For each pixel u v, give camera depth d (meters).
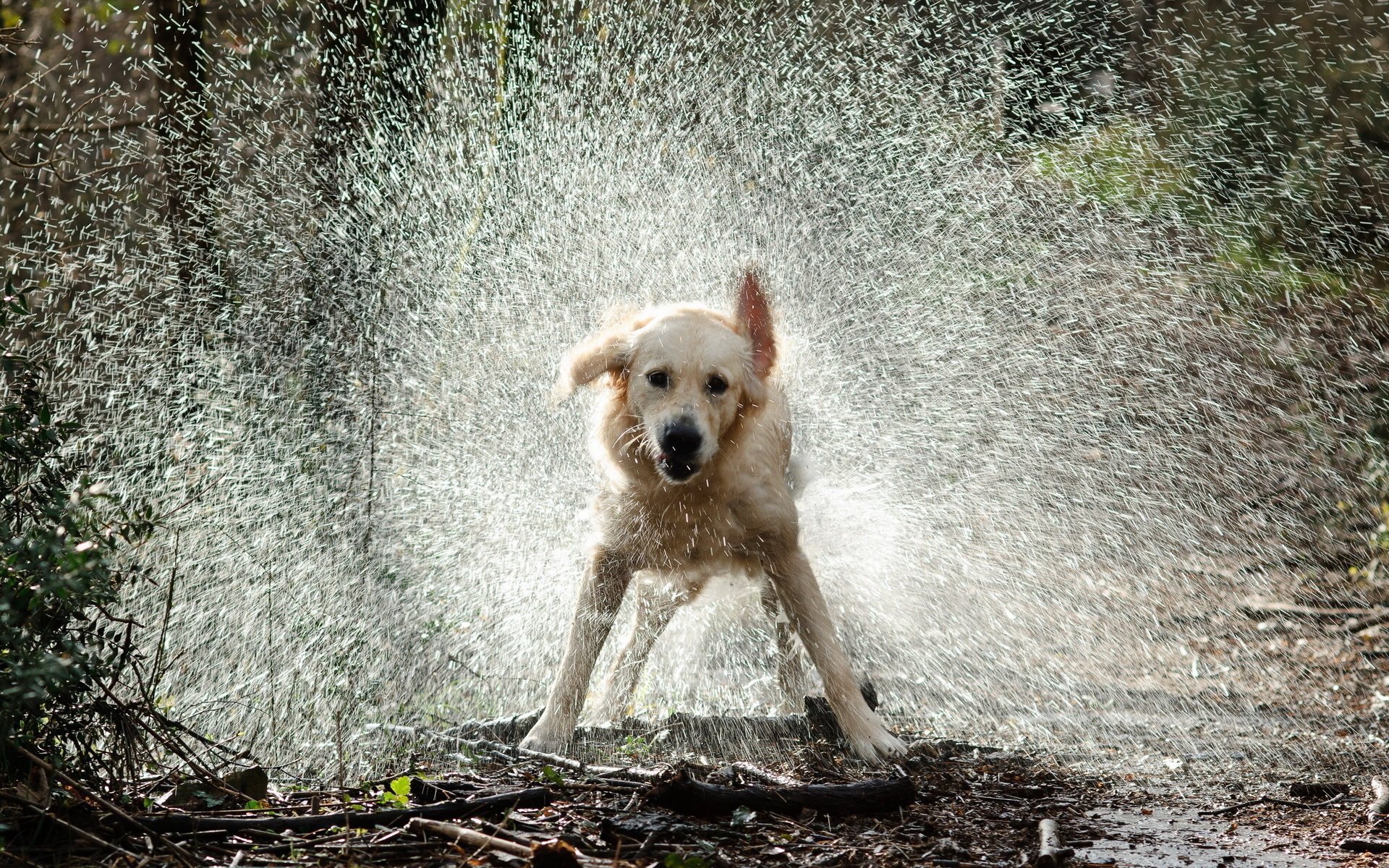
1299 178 13.18
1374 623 7.98
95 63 9.79
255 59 9.25
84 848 3.43
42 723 3.98
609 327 5.79
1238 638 7.74
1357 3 13.15
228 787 4.04
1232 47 13.49
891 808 4.30
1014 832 4.16
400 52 8.93
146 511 4.47
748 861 3.65
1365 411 11.22
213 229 8.80
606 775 4.45
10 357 4.34
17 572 3.69
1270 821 4.39
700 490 5.37
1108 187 13.18
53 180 9.37
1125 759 5.37
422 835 3.66
